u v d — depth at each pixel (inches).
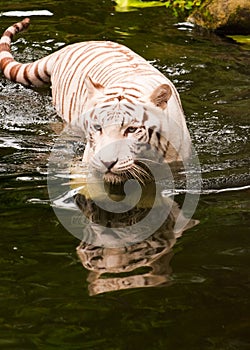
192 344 241.4
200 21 617.6
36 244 308.5
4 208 342.6
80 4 668.7
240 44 582.2
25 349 239.6
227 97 483.8
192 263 293.1
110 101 365.4
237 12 598.5
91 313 259.3
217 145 415.5
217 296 269.9
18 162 395.9
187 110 463.5
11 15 642.2
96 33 600.4
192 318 255.8
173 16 639.8
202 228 322.3
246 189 360.5
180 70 527.2
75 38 590.9
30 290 274.4
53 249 303.9
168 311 260.1
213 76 517.3
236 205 343.3
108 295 270.4
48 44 580.1
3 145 418.9
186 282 279.1
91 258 297.1
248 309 260.5
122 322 253.8
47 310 261.4
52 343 242.5
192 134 429.7
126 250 303.0
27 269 289.3
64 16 639.1
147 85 388.8
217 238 313.0
